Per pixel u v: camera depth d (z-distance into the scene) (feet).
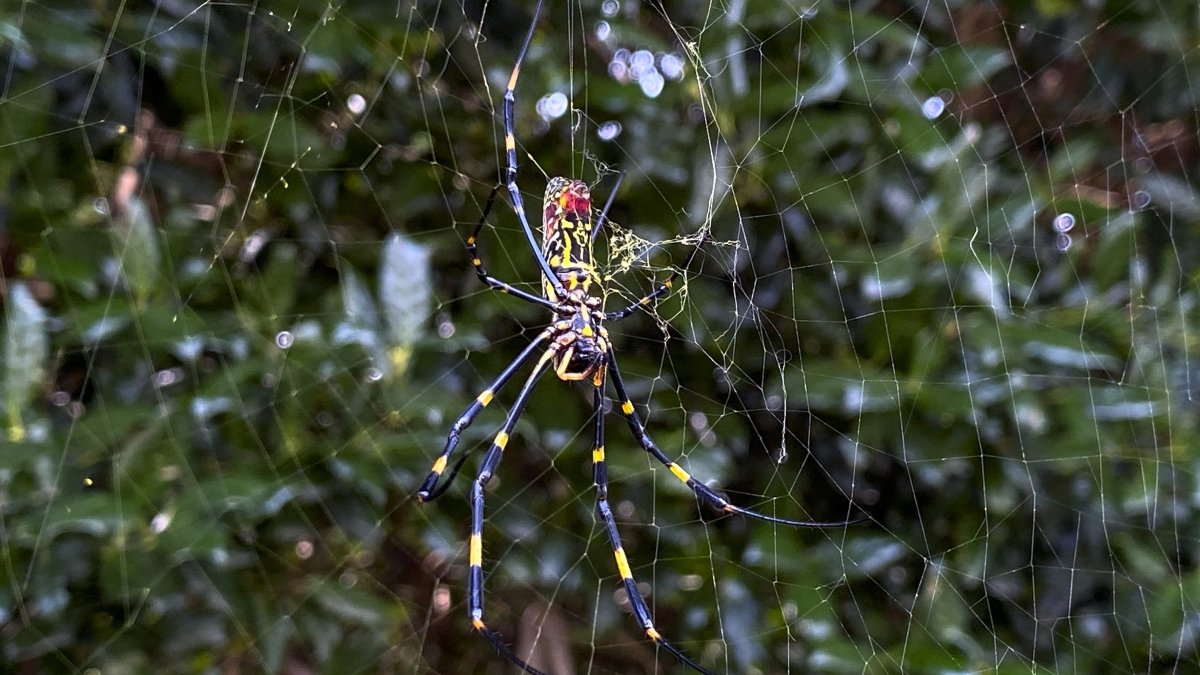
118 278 1.33
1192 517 1.35
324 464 1.35
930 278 1.33
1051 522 1.37
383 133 1.39
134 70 1.35
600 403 1.30
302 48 1.35
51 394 1.34
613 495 1.39
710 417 1.38
